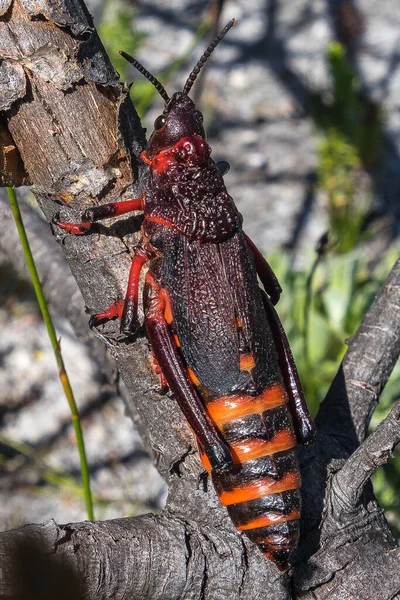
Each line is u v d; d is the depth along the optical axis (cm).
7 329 76
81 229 36
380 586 36
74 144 36
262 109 104
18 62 36
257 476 35
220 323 36
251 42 115
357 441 38
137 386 36
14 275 79
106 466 64
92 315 36
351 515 36
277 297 38
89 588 34
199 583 35
